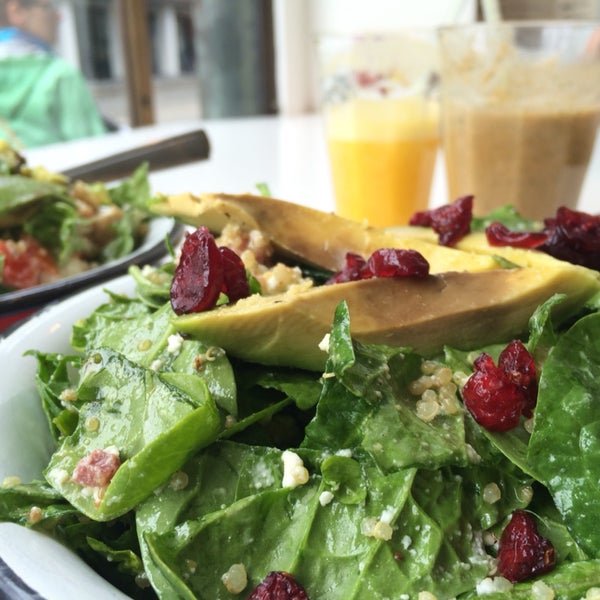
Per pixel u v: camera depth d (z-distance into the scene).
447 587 0.16
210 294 0.20
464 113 0.42
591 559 0.17
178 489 0.18
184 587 0.16
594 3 0.80
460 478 0.18
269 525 0.17
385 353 0.19
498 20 0.53
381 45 0.44
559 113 0.40
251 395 0.20
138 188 0.43
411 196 0.45
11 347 0.23
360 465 0.18
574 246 0.24
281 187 0.56
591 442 0.17
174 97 1.66
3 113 1.15
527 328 0.21
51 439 0.21
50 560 0.16
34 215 0.38
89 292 0.27
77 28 1.43
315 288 0.20
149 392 0.19
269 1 1.25
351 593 0.16
